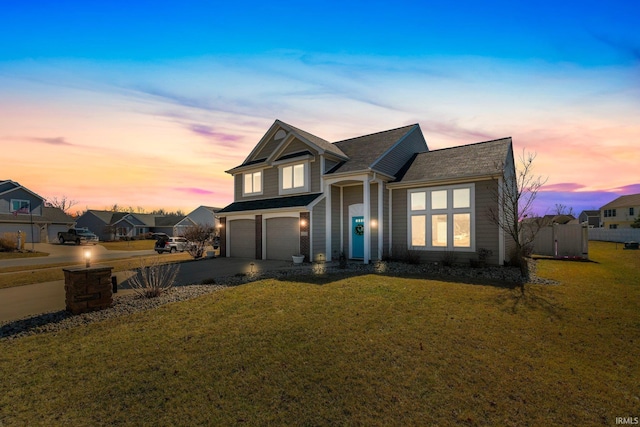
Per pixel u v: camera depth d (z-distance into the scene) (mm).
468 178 12828
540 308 6703
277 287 8945
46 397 3559
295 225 16047
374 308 6746
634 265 13414
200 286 9484
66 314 6719
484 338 5121
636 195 53531
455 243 13312
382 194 14758
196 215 53594
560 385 3738
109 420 3143
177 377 3969
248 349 4762
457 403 3383
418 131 18594
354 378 3908
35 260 21719
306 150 17031
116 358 4527
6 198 36906
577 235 16266
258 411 3270
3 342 5199
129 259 20391
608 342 4965
